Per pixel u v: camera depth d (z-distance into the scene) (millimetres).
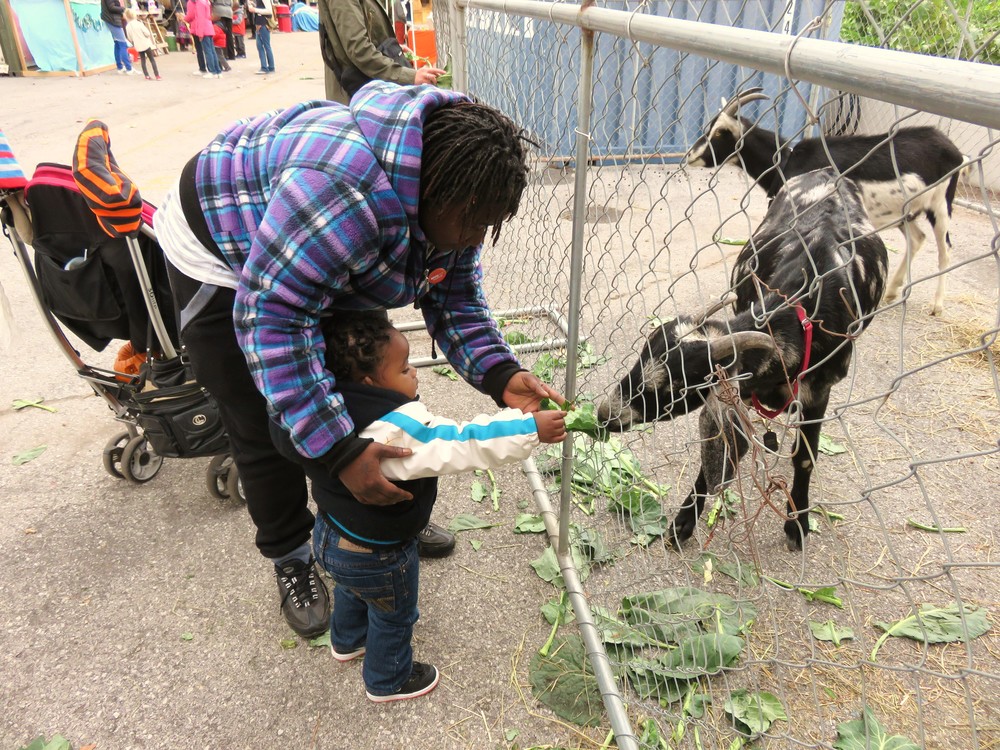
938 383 3816
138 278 2539
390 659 2059
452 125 1400
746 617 2354
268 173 1538
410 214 1467
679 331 2410
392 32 4496
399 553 1867
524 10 2441
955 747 1989
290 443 1699
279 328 1440
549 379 3691
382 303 1688
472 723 2094
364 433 1613
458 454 1613
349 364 1662
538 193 3855
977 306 4695
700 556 2650
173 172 7484
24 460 3291
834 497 3027
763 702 2074
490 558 2723
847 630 2346
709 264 5191
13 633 2404
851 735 1931
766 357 2348
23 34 14414
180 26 20375
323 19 4199
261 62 15789
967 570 2600
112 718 2121
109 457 3074
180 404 2680
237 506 3012
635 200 6324
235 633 2412
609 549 2721
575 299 2205
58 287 2564
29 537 2836
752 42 1229
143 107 11219
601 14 1800
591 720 2066
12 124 9844
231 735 2072
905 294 991
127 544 2805
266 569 2682
